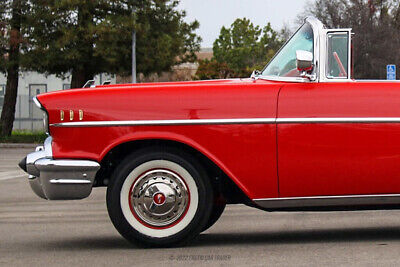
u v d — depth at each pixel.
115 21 32.25
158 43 34.12
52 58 32.19
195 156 6.82
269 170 6.52
